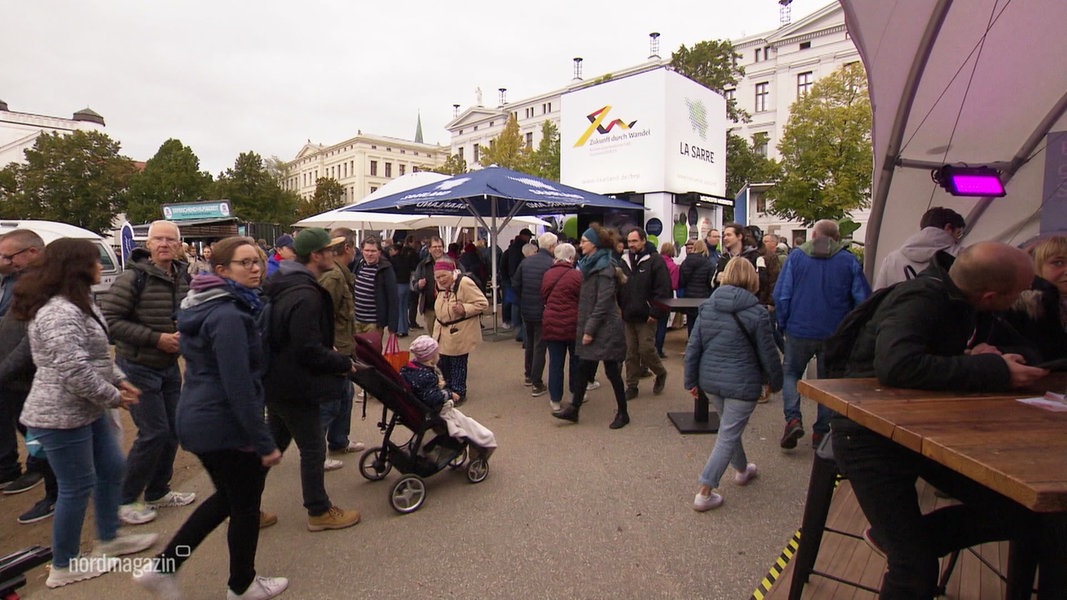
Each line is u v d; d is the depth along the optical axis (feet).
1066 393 6.23
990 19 10.68
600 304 15.90
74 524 9.02
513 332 33.35
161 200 137.08
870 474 6.29
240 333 7.99
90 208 130.82
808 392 6.63
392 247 40.73
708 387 11.78
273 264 21.04
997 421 5.35
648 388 21.18
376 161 273.54
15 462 12.94
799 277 14.40
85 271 8.74
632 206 33.42
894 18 10.82
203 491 12.91
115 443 9.96
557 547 10.25
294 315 9.74
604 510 11.62
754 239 22.72
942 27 10.90
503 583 9.21
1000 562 9.07
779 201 73.26
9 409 12.60
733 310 11.51
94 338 8.82
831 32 128.26
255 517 8.59
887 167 13.66
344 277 14.97
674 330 34.01
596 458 14.38
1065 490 3.92
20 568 6.97
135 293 10.75
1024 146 13.32
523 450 14.99
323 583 9.27
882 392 6.28
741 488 12.54
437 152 293.02
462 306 18.97
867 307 7.22
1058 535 5.94
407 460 11.86
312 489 10.77
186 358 8.33
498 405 19.20
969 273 6.13
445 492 12.57
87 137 133.49
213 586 9.29
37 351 8.36
